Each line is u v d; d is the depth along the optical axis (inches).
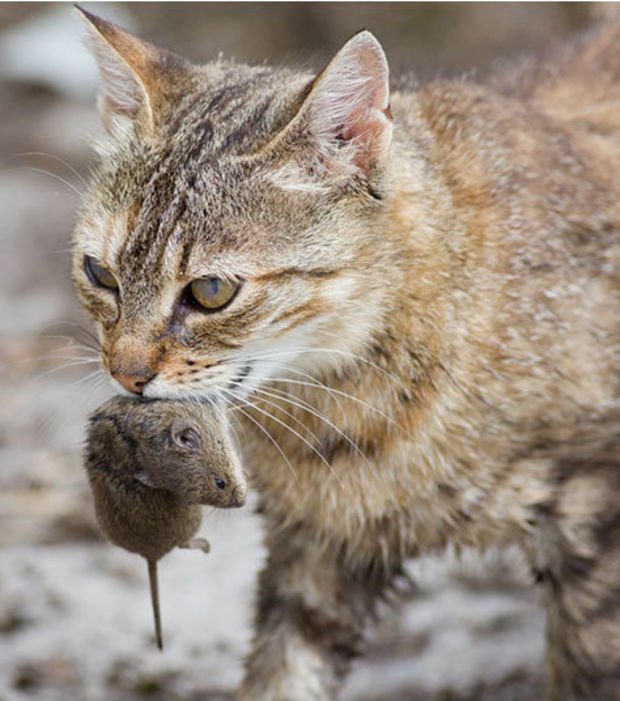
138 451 348.8
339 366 367.6
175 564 548.1
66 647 490.6
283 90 372.2
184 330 348.5
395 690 471.2
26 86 1053.8
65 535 564.1
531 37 954.1
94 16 386.6
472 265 372.2
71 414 642.2
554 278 379.6
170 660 487.8
